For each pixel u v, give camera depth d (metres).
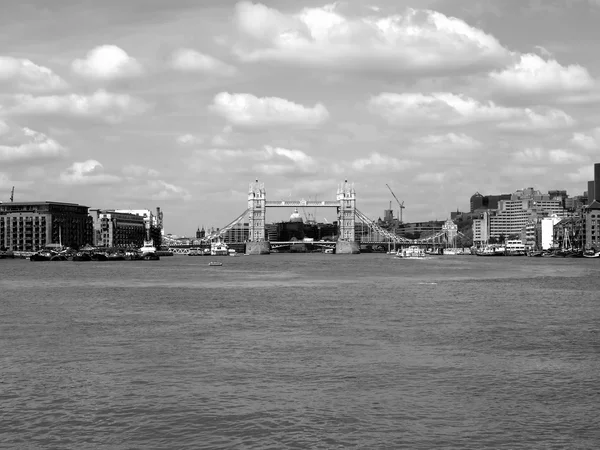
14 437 47.03
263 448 44.84
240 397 55.78
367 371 64.81
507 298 140.38
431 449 44.56
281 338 84.19
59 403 54.28
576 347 77.69
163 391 57.59
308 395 56.31
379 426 48.75
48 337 85.25
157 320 102.62
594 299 137.75
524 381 60.88
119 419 50.44
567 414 51.34
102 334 87.75
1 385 59.66
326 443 45.59
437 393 56.94
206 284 191.25
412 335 86.62
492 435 46.94
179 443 45.84
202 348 77.06
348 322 99.88
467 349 76.25
